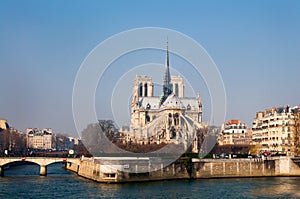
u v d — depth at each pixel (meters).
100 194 199.25
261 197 194.88
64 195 196.75
